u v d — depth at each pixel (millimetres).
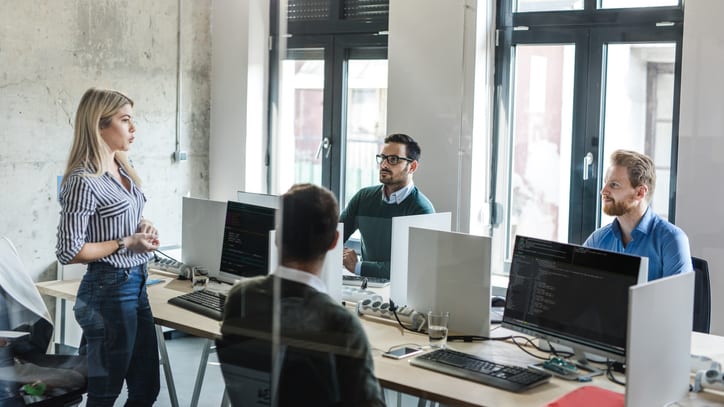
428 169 4453
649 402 2029
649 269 2957
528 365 2463
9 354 2904
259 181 4879
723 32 3637
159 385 3078
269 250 3027
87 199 2922
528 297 2586
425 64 4445
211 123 4637
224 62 4715
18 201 3229
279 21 4852
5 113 3230
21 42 3322
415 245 2955
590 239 3158
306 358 2047
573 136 4277
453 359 2453
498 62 4426
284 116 4906
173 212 4355
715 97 3658
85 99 3002
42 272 3207
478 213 4414
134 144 4117
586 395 2209
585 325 2410
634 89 4094
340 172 4801
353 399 2006
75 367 2955
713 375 2244
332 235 2088
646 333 1995
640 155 3006
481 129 4398
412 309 2949
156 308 3092
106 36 3801
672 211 3949
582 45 4203
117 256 2982
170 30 4312
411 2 4465
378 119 4652
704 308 2936
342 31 4766
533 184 4422
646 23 4012
